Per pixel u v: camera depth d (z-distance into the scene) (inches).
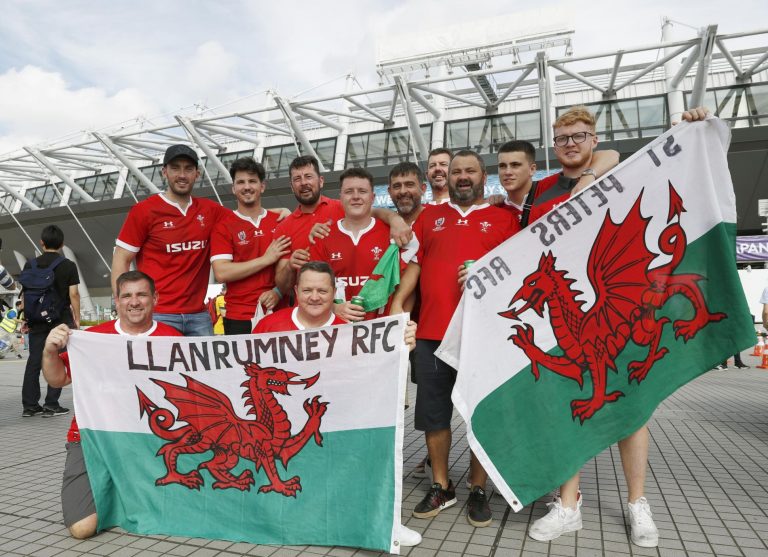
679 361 118.3
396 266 137.0
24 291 261.3
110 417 127.9
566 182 137.0
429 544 114.7
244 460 122.3
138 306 131.3
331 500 115.2
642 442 117.7
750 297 755.4
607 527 122.5
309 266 128.9
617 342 121.3
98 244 1533.0
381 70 1048.8
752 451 187.3
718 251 118.7
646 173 124.4
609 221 125.0
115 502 125.7
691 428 224.2
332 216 167.8
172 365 127.3
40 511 137.3
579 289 124.3
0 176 1647.4
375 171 1134.4
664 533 118.6
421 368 136.3
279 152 1317.7
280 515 117.1
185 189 172.6
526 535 119.0
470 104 1093.8
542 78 876.6
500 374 121.6
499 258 126.2
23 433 227.0
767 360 484.7
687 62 912.3
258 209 181.2
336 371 119.7
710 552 109.1
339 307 134.0
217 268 170.4
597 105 1089.4
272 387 122.6
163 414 127.1
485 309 124.3
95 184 1585.9
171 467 125.3
